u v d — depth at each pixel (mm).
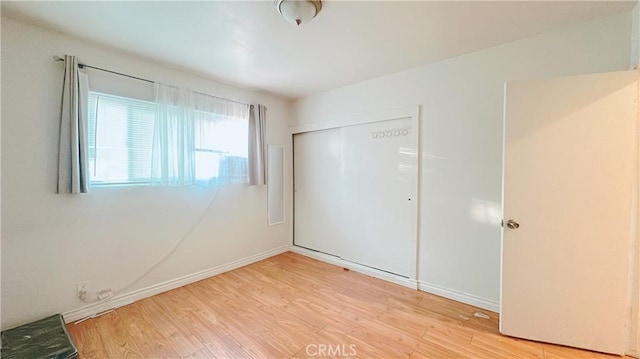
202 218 2996
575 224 1772
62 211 2086
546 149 1822
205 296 2582
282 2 1588
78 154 2068
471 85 2367
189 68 2691
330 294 2629
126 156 2402
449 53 2371
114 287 2363
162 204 2666
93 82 2197
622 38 1773
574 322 1796
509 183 1923
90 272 2232
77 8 1704
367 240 3215
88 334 1974
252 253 3555
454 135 2477
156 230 2625
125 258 2428
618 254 1693
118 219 2379
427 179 2656
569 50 1943
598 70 1853
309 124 3734
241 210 3400
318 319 2178
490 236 2303
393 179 2961
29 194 1943
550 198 1825
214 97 3021
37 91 1954
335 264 3498
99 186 2268
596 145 1713
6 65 1832
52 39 2000
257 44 2199
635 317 1682
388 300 2504
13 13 1764
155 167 2545
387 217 3025
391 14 1770
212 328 2053
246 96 3410
